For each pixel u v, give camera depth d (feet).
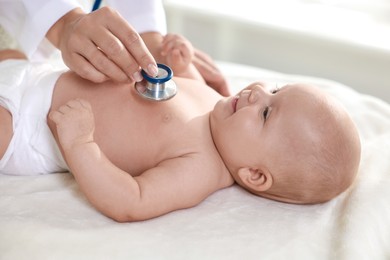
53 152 3.25
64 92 3.26
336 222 3.00
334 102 3.20
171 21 6.57
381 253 2.81
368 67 5.69
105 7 2.90
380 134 3.96
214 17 6.28
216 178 3.19
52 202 2.91
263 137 3.12
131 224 2.80
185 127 3.25
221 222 2.87
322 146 3.05
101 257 2.48
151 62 2.87
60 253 2.48
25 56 3.93
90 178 2.78
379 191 3.16
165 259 2.53
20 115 3.19
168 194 2.92
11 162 3.22
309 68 6.07
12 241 2.54
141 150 3.16
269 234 2.78
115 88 3.27
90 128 2.85
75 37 2.89
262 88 3.29
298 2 6.15
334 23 5.90
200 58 4.21
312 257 2.67
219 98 3.68
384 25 5.74
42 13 3.35
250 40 6.28
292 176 3.09
